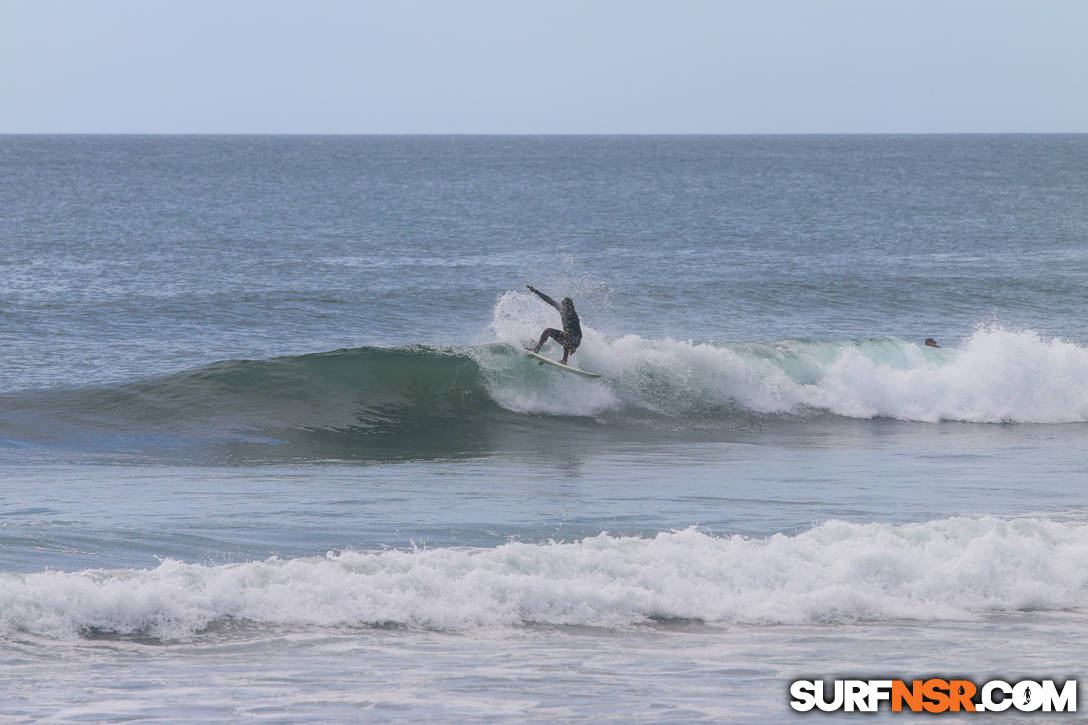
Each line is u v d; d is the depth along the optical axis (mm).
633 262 174875
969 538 41156
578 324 80500
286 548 41188
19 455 62156
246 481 56031
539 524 46188
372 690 27797
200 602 32625
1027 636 33969
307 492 52938
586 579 35938
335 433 71125
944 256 186625
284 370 79125
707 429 77000
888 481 58281
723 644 32562
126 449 64875
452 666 29859
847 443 72562
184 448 65688
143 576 33531
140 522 44625
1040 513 49844
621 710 26734
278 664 29609
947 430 78438
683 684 28828
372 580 34312
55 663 29000
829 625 34781
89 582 32250
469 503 50656
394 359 80500
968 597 37250
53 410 71688
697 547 38812
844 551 38812
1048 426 80688
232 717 25734
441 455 65938
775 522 47312
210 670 29000
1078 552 40375
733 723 26078
